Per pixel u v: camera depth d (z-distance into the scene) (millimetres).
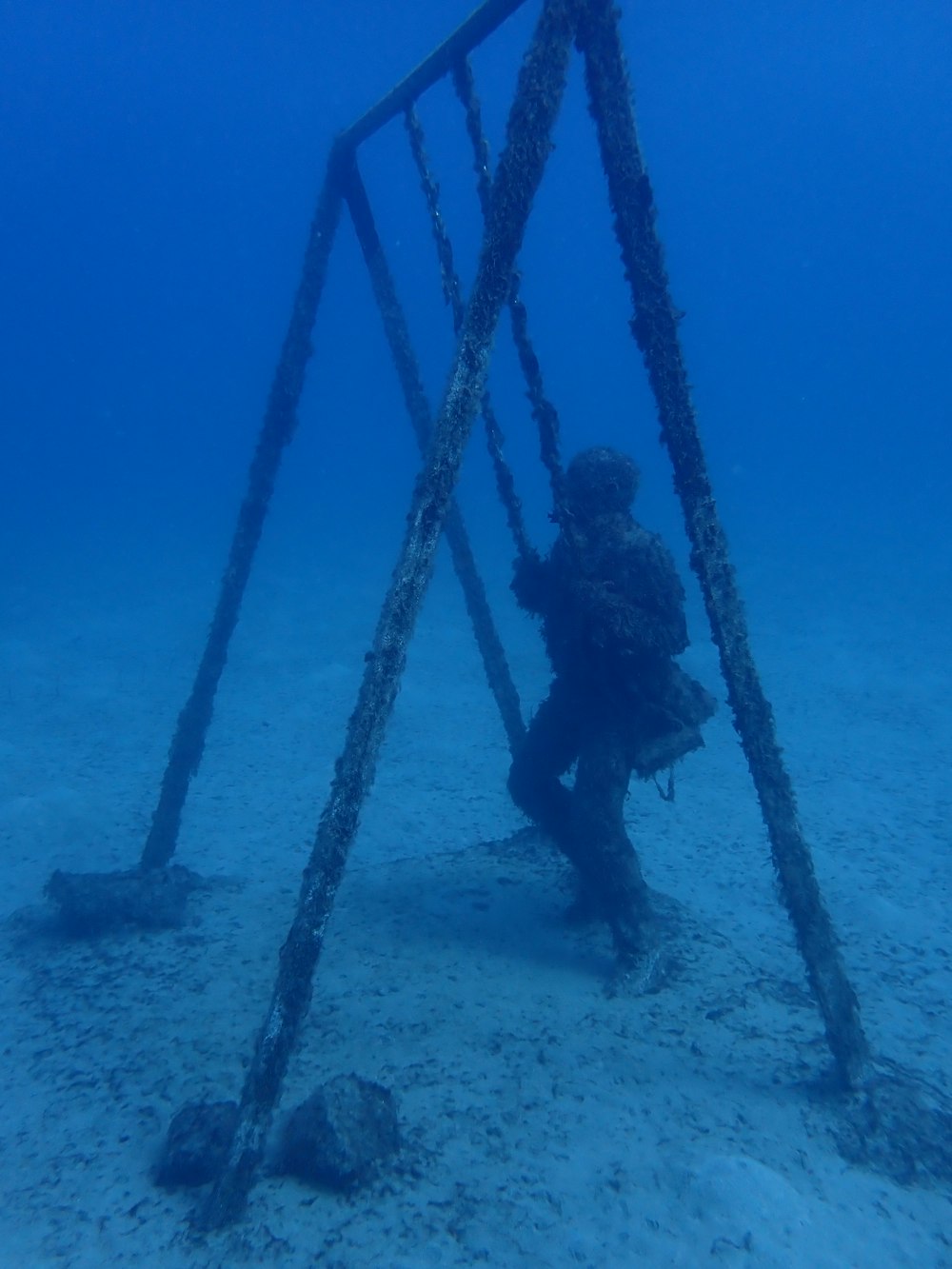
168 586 21328
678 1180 3268
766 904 6234
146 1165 3498
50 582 22109
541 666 13227
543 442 4895
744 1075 3988
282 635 15375
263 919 5789
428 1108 3721
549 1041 4207
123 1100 3930
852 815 7797
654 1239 3004
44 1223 3188
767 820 3998
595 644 4594
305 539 32562
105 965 5168
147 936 5516
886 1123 3645
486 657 6621
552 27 3533
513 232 3621
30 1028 4570
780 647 14070
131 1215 3215
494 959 5086
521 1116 3670
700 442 3996
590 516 4852
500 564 24516
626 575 4637
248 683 12312
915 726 10039
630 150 3846
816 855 7035
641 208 3881
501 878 6223
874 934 5734
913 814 7770
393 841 7531
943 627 14789
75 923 5582
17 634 15680
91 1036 4445
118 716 10898
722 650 4027
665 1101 3775
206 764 9258
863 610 16594
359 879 6312
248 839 7434
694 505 4008
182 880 6148
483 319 3658
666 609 4680
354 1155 3287
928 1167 3447
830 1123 3668
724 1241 2969
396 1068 4012
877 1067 4172
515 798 5508
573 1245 2986
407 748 9797
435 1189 3260
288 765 9211
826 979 3896
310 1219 3125
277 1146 3500
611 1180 3289
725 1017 4457
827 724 10281
